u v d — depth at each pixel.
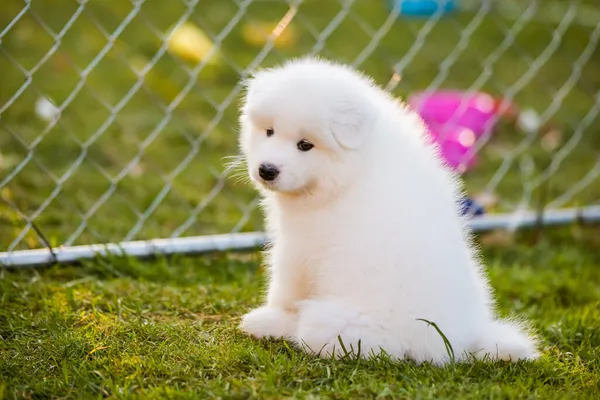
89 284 5.54
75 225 6.52
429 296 4.29
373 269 4.31
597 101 8.52
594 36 8.73
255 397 3.88
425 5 12.25
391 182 4.48
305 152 4.48
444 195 4.59
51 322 4.76
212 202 7.30
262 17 11.67
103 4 11.41
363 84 4.84
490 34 12.02
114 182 6.22
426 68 10.62
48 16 10.85
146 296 5.36
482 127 8.32
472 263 4.77
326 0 12.80
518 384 4.18
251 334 4.67
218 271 6.03
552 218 7.19
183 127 8.59
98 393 3.96
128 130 8.45
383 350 4.24
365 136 4.46
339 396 3.92
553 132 9.17
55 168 7.48
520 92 10.25
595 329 5.11
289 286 4.71
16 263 5.59
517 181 8.11
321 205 4.55
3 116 8.25
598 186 8.14
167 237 6.53
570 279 6.24
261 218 7.04
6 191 6.70
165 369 4.19
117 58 9.93
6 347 4.45
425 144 4.82
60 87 9.12
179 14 11.41
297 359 4.29
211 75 9.62
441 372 4.19
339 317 4.30
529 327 5.06
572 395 4.09
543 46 11.65
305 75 4.57
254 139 4.69
